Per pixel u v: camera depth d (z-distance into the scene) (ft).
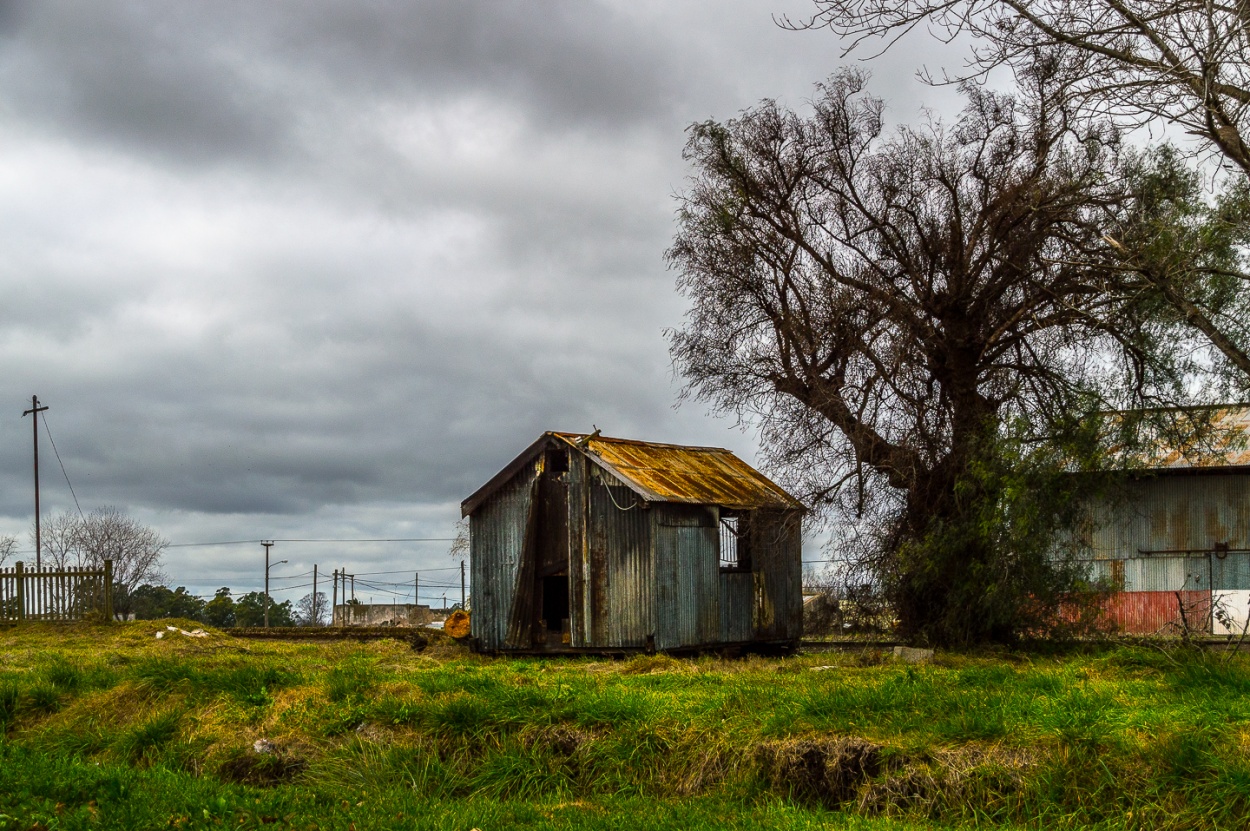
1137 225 67.41
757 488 104.22
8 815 34.14
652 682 54.90
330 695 50.55
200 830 33.42
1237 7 41.27
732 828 33.76
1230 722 35.76
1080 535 81.35
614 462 90.33
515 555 94.22
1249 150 44.50
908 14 42.14
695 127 93.30
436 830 33.73
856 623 90.38
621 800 39.09
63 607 100.12
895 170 88.69
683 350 97.71
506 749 43.19
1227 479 113.19
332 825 34.30
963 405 86.53
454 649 94.58
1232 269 62.13
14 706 54.24
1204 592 112.47
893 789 36.29
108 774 40.68
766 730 40.70
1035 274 83.41
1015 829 33.01
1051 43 45.42
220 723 49.37
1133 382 79.15
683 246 96.73
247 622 261.24
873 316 86.02
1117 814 32.76
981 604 79.30
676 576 88.84
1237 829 30.63
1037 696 42.27
